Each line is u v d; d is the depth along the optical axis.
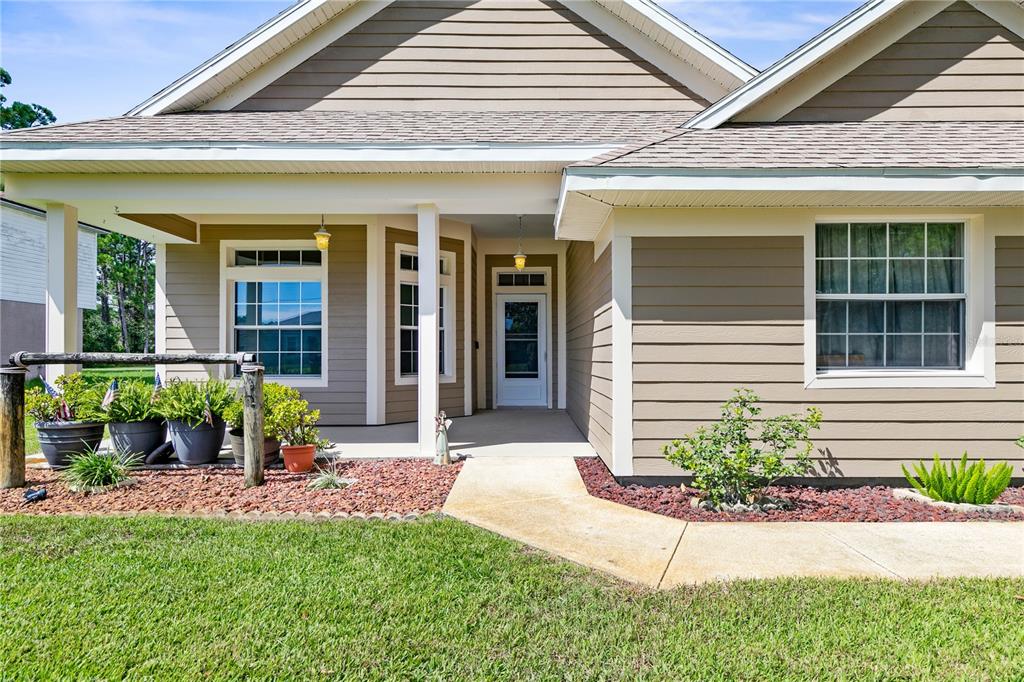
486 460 6.40
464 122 6.95
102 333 32.41
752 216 5.42
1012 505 4.71
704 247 5.45
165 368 9.20
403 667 2.37
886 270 5.47
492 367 11.75
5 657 2.41
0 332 17.36
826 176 4.74
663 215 5.46
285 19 7.32
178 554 3.54
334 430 8.62
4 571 3.27
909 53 5.85
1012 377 5.32
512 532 4.04
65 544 3.70
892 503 4.85
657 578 3.27
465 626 2.69
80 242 20.77
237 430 5.94
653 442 5.45
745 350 5.42
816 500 4.94
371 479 5.53
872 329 5.49
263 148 5.88
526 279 11.88
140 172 6.32
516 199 6.43
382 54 7.70
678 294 5.46
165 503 4.72
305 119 7.08
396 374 9.46
